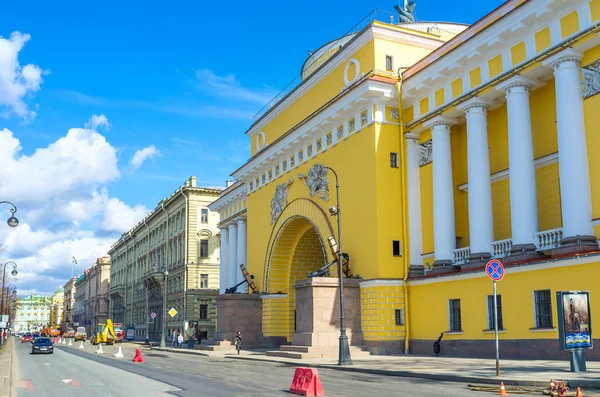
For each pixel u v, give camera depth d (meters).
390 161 31.50
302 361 27.36
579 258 20.44
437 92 30.00
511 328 23.44
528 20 23.98
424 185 31.28
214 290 73.50
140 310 98.06
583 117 22.36
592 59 22.25
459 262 28.05
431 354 28.20
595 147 21.91
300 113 40.31
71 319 191.25
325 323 30.50
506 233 27.75
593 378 14.79
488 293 25.06
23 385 19.44
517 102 24.81
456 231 30.80
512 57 25.31
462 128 31.38
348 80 34.62
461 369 19.05
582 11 22.17
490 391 14.14
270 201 43.38
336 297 31.02
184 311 71.88
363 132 32.31
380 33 32.50
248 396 14.39
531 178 24.30
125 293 110.81
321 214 35.97
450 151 29.83
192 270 72.81
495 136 28.91
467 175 30.42
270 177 43.91
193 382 18.62
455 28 42.19
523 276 23.08
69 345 77.62
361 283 31.14
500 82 25.66
